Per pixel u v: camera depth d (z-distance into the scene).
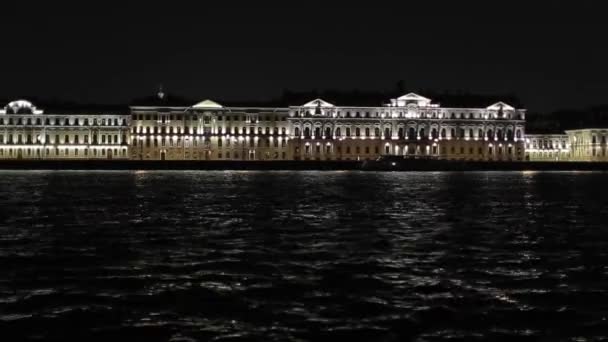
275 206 77.00
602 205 80.88
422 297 30.08
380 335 24.98
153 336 24.78
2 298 29.78
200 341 24.28
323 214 67.44
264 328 25.67
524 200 88.50
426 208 75.25
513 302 29.31
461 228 55.69
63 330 25.44
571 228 56.44
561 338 24.77
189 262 38.34
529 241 47.84
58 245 45.06
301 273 35.16
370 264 37.72
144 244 45.56
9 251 42.41
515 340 24.59
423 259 39.47
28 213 67.88
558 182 139.00
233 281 33.19
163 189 108.94
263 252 42.00
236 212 69.38
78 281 33.16
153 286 32.06
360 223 59.16
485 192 104.94
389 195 96.69
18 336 24.80
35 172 184.75
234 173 184.38
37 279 33.62
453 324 26.27
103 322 26.34
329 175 173.75
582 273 35.53
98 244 45.56
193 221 60.44
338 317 27.06
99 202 82.12
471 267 37.06
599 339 24.64
